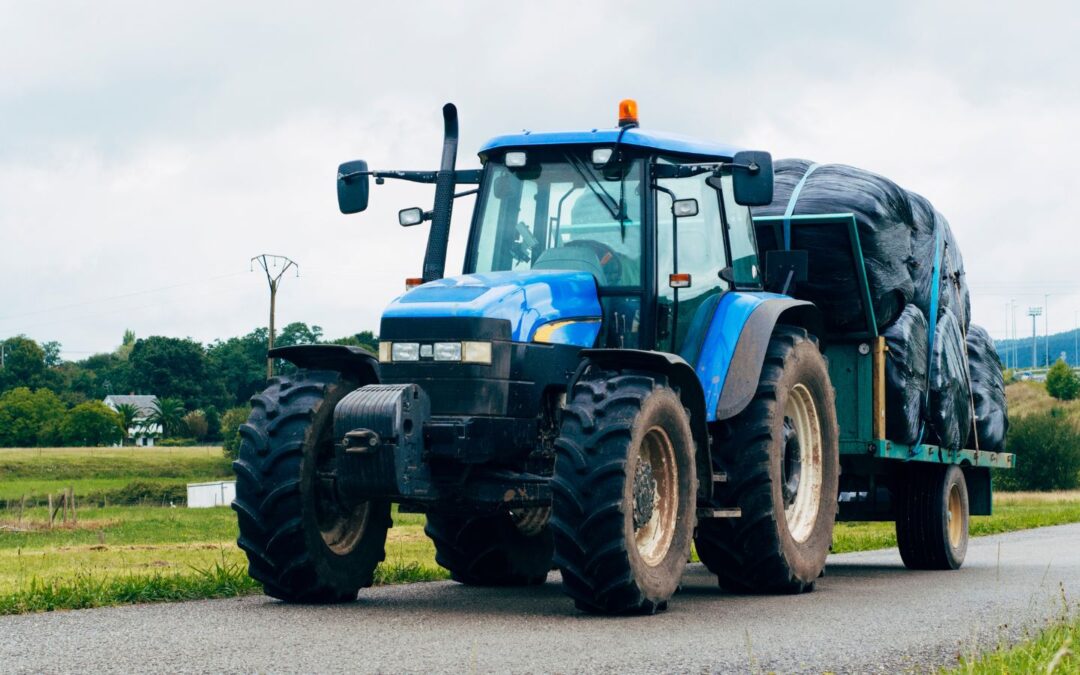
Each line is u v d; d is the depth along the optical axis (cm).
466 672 468
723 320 802
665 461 705
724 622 639
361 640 555
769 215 959
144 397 15588
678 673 469
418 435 675
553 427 721
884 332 1002
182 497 7688
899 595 803
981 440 1185
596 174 769
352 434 659
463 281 729
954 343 1102
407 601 749
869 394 990
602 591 659
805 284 972
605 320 752
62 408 14512
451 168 791
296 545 704
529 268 772
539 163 782
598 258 759
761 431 788
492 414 684
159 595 736
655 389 687
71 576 1051
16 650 523
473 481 692
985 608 712
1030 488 5022
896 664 501
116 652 517
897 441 1010
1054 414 5316
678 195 791
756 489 786
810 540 845
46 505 6838
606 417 668
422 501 691
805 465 865
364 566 745
